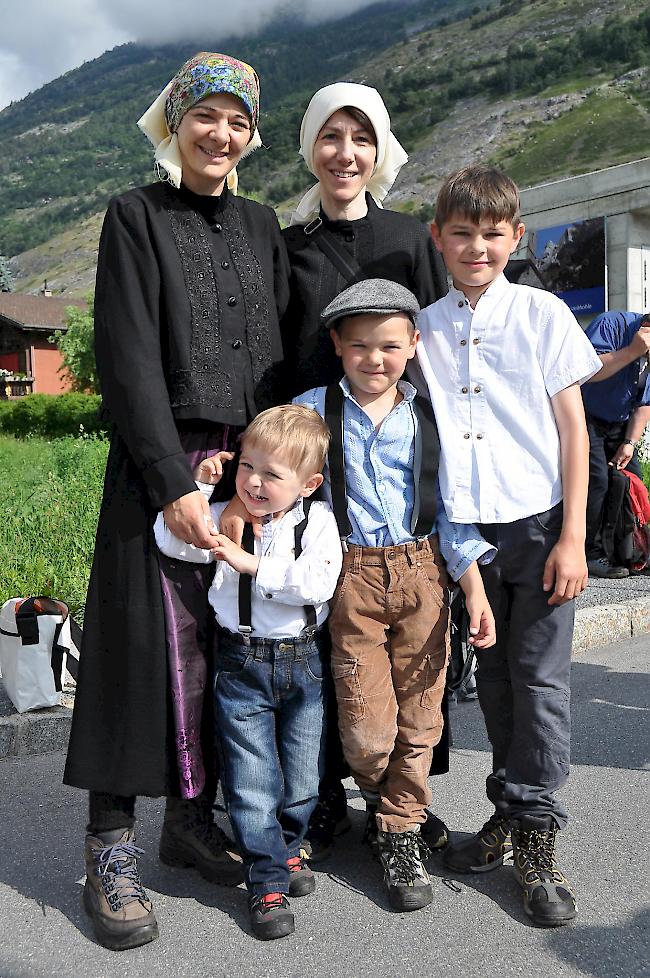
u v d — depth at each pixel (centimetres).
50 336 5278
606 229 1209
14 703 403
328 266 293
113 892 248
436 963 235
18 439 2888
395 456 264
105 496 261
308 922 256
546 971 231
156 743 252
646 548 691
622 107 12862
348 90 287
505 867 287
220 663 262
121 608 252
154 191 264
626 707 443
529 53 17875
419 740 267
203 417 256
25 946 246
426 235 305
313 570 252
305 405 270
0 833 317
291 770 267
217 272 263
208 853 283
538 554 262
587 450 261
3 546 643
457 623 295
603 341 630
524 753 266
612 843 301
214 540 248
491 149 13325
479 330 267
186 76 256
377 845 290
